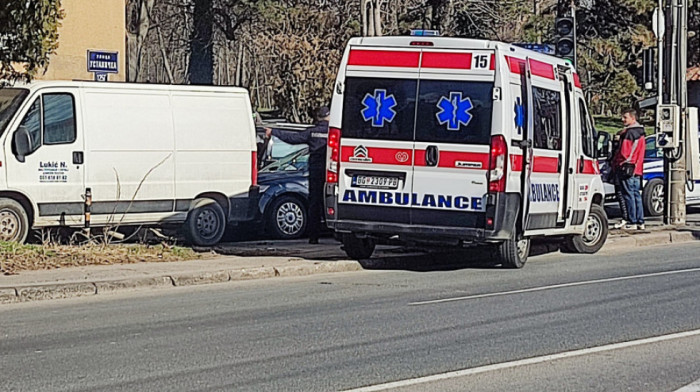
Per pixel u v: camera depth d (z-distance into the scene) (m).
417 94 12.71
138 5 34.72
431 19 36.41
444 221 12.62
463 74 12.51
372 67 12.95
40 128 13.76
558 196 14.03
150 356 8.03
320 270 13.34
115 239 14.97
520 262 13.55
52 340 8.73
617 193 18.02
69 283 11.41
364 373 7.39
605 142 15.71
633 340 8.61
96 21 21.61
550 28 36.56
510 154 12.48
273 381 7.16
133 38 34.81
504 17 36.97
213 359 7.91
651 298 10.91
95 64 16.84
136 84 14.62
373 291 11.65
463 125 12.48
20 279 11.64
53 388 6.98
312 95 34.00
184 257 13.80
